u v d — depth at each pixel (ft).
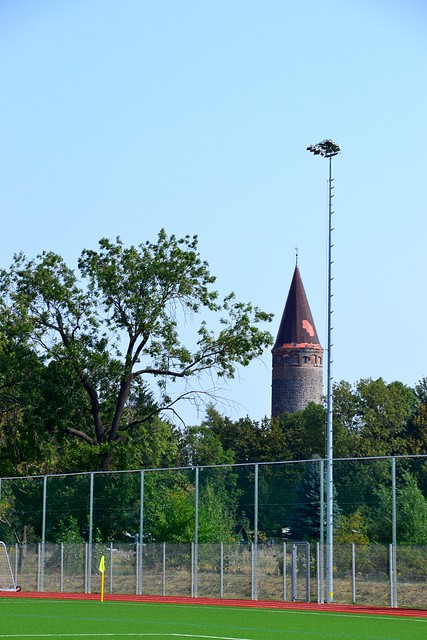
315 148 466.70
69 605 382.83
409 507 474.90
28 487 534.37
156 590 475.31
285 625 289.53
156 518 499.92
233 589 453.58
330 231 459.73
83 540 511.81
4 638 233.35
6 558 524.11
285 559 441.68
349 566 427.74
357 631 270.46
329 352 445.78
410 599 406.21
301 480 479.00
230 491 489.67
